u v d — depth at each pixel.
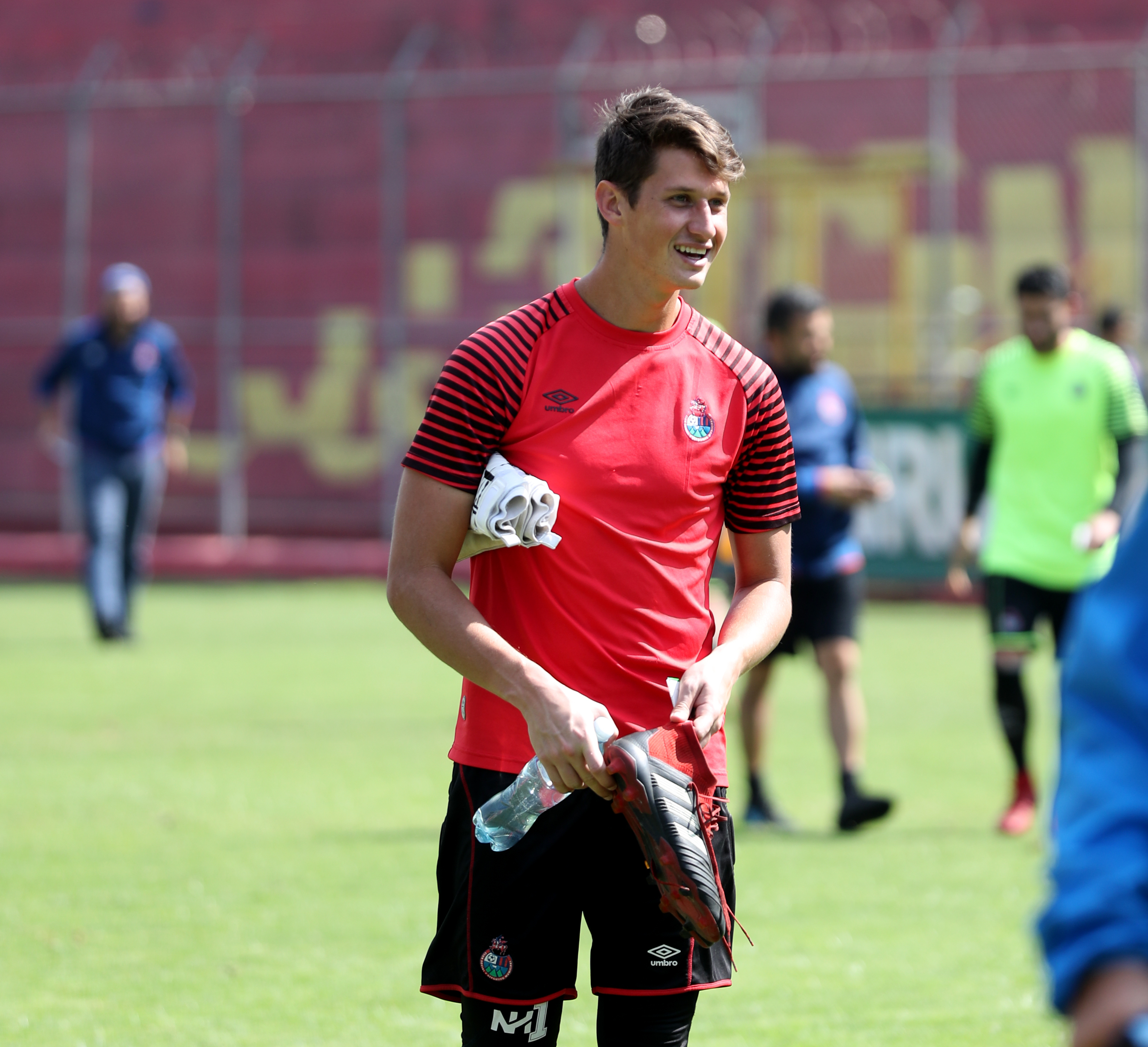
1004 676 24.98
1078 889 5.29
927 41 65.56
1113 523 25.11
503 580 10.67
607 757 9.80
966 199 63.28
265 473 66.50
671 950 10.52
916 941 18.73
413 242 69.38
